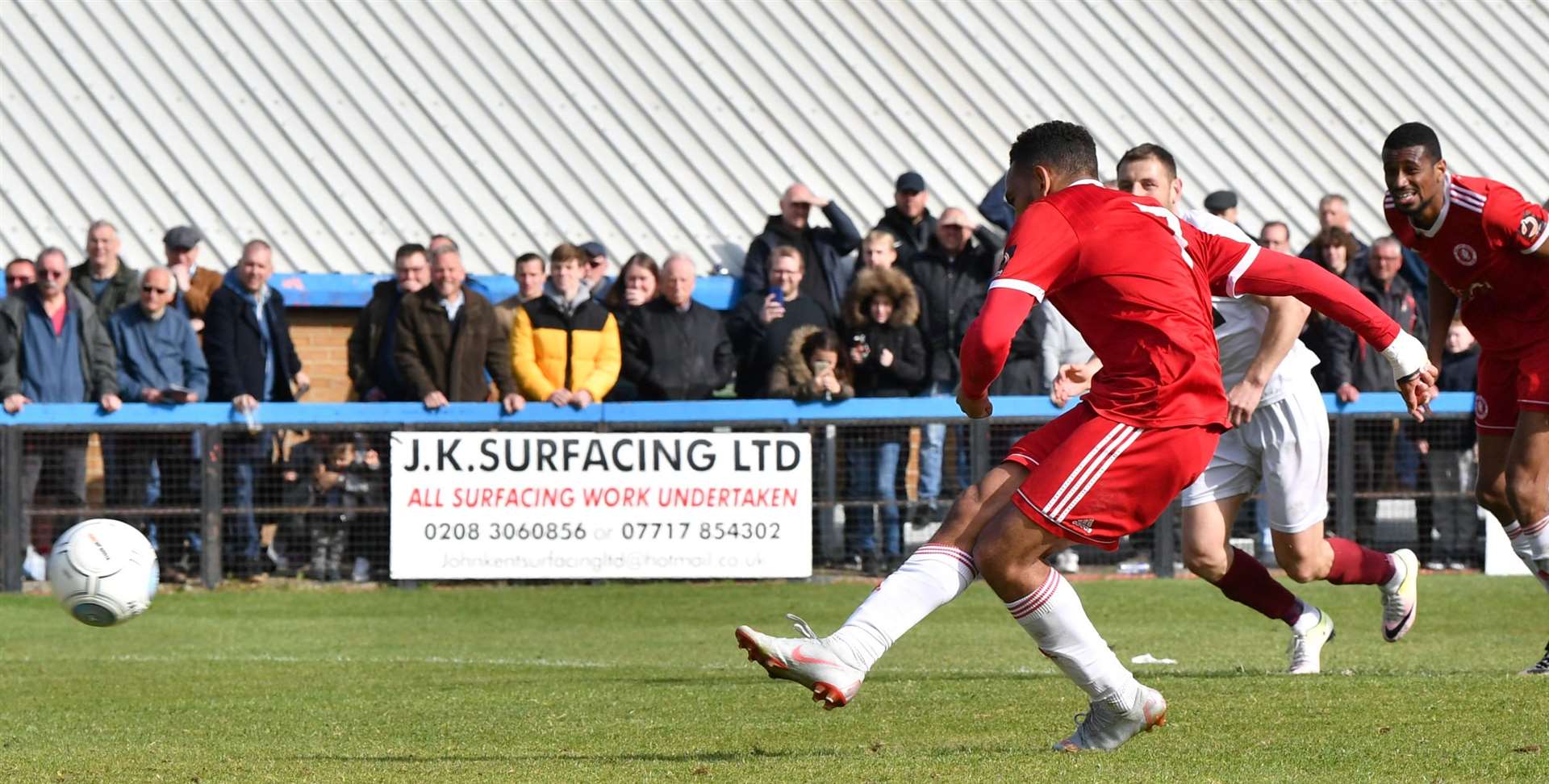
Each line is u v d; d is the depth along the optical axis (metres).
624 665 26.06
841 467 36.91
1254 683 18.89
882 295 37.12
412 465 36.47
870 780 12.98
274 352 37.59
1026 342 37.38
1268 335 20.47
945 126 51.00
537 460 36.56
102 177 47.44
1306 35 54.81
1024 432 36.78
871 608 13.71
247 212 47.03
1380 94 53.19
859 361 37.22
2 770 14.59
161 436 36.22
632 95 51.34
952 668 25.41
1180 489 13.53
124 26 51.66
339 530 36.56
